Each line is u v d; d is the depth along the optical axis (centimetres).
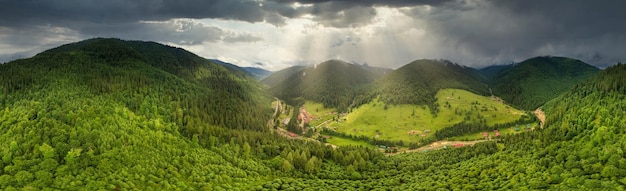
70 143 18962
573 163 19612
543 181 19000
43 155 18000
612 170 17838
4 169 17062
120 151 19712
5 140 19200
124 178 18262
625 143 19512
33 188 16325
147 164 19825
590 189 17025
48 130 19638
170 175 19938
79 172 17712
